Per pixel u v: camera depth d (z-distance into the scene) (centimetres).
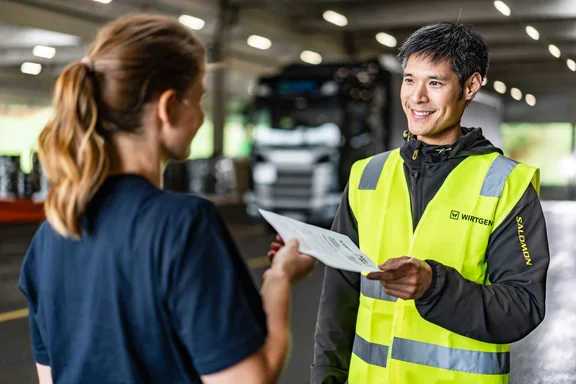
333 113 1552
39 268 161
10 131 3791
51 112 151
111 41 151
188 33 158
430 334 223
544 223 221
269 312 151
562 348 704
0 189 2000
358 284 245
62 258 153
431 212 226
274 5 2634
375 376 229
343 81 1570
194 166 2658
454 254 222
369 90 1638
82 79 148
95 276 147
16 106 3762
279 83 1587
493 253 222
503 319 204
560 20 2833
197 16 2588
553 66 4162
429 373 222
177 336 145
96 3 2342
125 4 2389
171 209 145
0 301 844
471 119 2564
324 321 246
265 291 154
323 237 181
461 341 220
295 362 610
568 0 2433
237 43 3353
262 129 1591
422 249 225
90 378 150
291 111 1575
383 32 3275
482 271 224
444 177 230
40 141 151
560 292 977
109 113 150
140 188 149
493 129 3034
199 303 140
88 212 149
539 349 702
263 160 1589
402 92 237
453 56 225
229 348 140
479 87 233
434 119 230
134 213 146
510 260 219
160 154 157
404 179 238
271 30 2805
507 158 229
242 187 2661
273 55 3706
